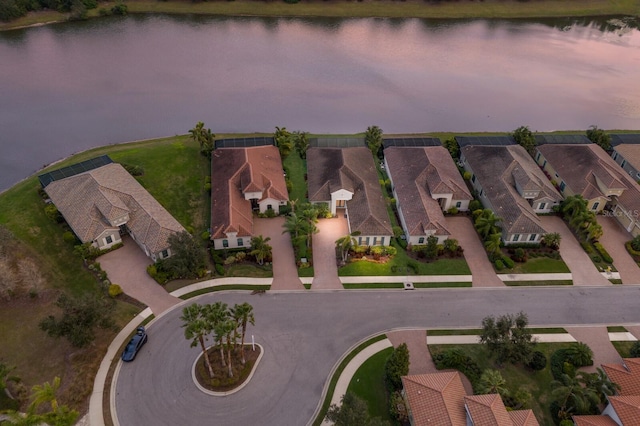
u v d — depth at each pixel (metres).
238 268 65.94
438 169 79.88
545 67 145.00
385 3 177.25
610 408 46.50
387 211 75.50
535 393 51.69
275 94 121.19
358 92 124.75
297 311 60.06
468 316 60.66
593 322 60.78
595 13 182.00
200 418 47.81
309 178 80.31
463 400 46.41
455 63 145.12
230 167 80.31
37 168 89.19
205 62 137.12
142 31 154.75
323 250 69.50
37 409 47.41
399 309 61.12
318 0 175.00
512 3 181.88
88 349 53.34
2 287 57.69
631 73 142.75
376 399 50.28
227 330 45.00
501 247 71.88
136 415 47.84
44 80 123.00
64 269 64.31
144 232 66.56
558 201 77.56
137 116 108.19
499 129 109.25
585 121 113.88
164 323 57.44
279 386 51.06
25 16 153.50
